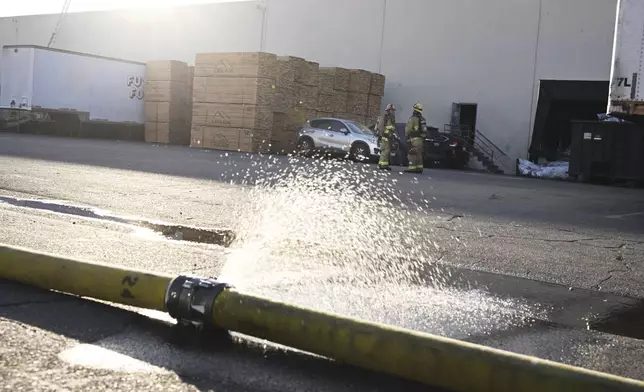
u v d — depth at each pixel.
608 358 3.05
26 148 14.89
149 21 34.78
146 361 2.54
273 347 2.79
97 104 25.34
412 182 13.41
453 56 26.45
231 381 2.41
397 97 27.77
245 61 22.67
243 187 9.91
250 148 22.58
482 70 25.86
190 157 16.16
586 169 18.48
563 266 5.37
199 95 23.67
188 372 2.46
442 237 6.50
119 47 36.09
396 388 2.43
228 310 2.74
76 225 5.65
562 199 11.79
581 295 4.39
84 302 3.24
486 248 6.02
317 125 22.41
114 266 3.18
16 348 2.55
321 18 29.47
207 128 23.52
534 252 5.96
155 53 34.69
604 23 23.45
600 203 11.39
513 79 25.23
